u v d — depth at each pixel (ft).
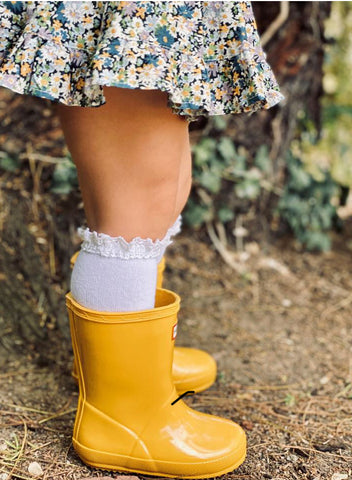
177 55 2.86
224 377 5.06
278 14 7.29
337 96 9.21
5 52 3.06
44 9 2.89
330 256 8.13
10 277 5.82
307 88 8.06
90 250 3.40
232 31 3.00
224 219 7.61
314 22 7.56
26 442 3.91
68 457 3.79
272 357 5.48
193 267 7.33
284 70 7.59
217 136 7.48
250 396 4.75
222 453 3.59
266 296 6.89
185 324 6.07
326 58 8.29
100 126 3.10
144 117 3.06
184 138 3.24
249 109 3.14
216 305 6.57
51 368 4.94
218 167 7.41
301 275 7.50
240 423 4.31
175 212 3.93
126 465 3.65
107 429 3.63
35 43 2.85
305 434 4.19
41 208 6.67
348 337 5.99
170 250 7.50
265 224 8.01
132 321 3.41
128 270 3.34
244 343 5.75
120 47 2.71
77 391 4.64
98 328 3.43
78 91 2.91
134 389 3.56
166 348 3.56
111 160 3.15
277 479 3.66
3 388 4.57
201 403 4.60
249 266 7.54
